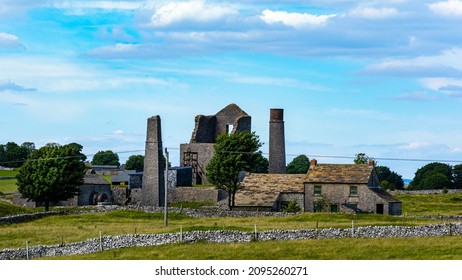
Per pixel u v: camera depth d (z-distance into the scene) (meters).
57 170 183.25
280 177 182.38
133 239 108.19
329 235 111.50
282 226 121.50
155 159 198.38
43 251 105.31
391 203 168.25
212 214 155.75
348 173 172.25
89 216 150.75
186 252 103.06
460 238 109.69
